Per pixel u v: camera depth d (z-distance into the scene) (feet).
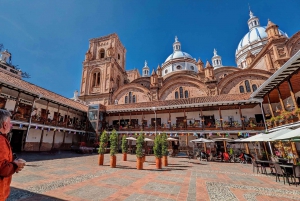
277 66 89.45
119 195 18.69
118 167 37.65
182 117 86.02
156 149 38.14
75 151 76.89
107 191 20.01
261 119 74.02
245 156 52.80
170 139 69.56
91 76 135.85
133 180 25.80
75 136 92.73
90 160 48.37
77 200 16.90
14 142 62.80
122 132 82.23
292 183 25.80
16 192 18.65
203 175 31.35
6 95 60.64
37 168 32.96
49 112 79.00
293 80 47.85
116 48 146.00
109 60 132.26
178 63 159.22
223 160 58.29
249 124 65.62
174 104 80.53
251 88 92.43
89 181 24.56
